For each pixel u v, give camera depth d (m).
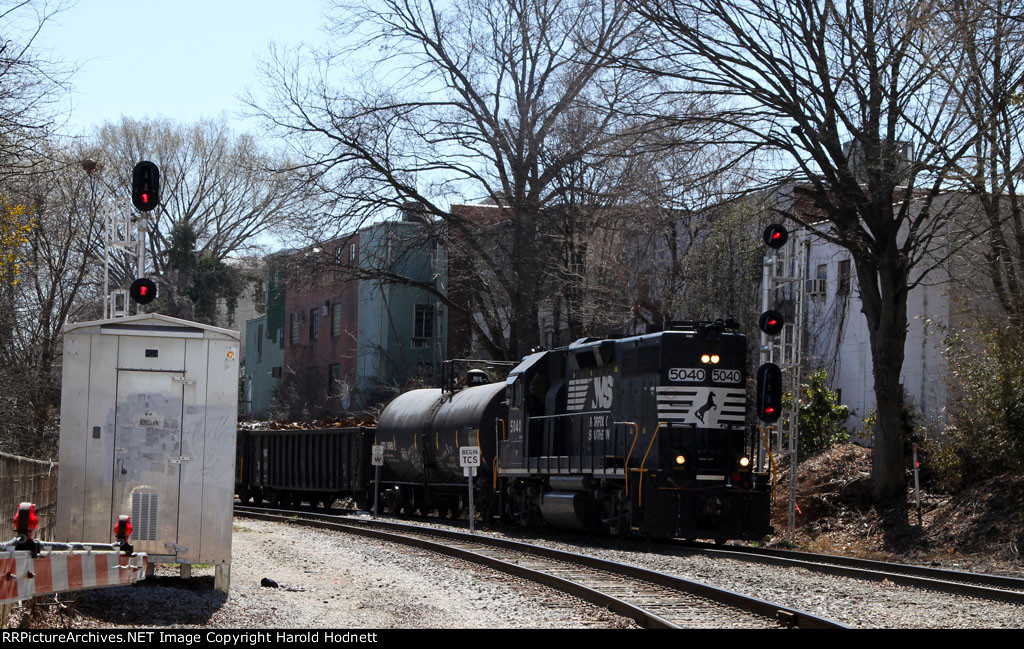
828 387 54.12
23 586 12.56
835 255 54.28
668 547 34.06
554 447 40.56
